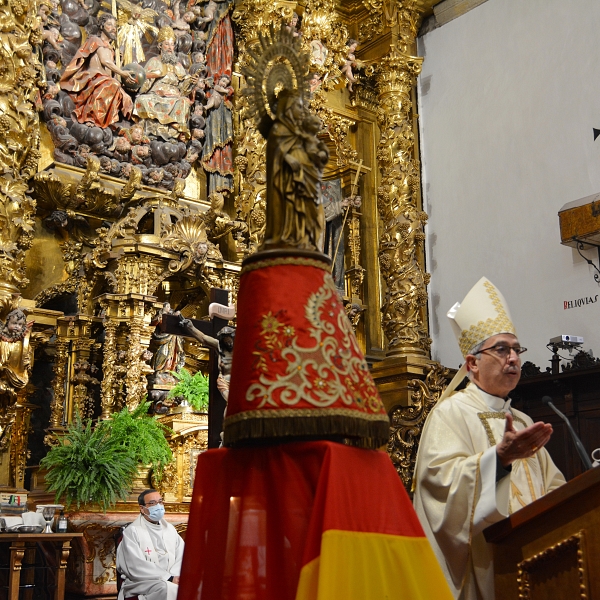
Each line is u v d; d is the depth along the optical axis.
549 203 11.47
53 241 10.85
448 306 12.79
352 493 1.92
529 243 11.65
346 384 2.00
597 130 11.02
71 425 8.73
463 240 12.70
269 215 2.19
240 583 1.92
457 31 13.46
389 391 11.73
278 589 1.90
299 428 1.92
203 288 11.04
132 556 7.03
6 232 9.43
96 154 11.20
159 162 11.73
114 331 9.79
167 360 10.32
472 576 2.95
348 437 2.05
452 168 13.11
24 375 8.86
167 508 8.78
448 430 3.31
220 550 2.08
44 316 9.87
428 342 12.22
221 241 12.03
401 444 11.41
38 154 10.43
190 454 9.13
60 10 11.47
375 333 13.09
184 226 10.75
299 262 2.09
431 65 13.85
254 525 1.98
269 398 1.95
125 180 11.28
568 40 11.62
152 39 12.25
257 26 12.59
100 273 10.39
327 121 12.97
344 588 1.79
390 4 13.38
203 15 12.85
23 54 10.08
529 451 2.82
